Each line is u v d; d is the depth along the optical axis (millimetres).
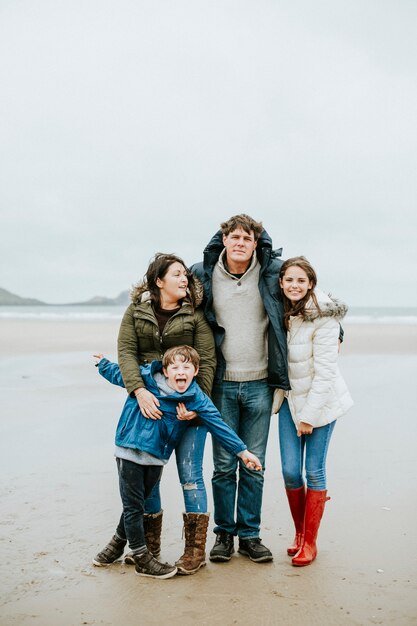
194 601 3119
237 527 3844
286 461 3842
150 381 3605
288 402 3844
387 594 3166
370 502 4480
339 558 3619
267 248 3875
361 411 7570
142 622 2896
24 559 3594
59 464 5383
